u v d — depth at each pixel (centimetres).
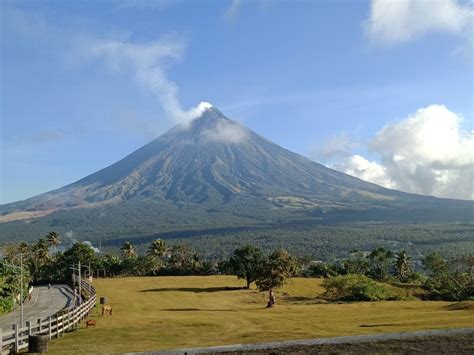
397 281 14750
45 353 3062
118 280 13362
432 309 5919
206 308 7975
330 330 3897
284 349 2472
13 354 3014
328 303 8656
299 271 15300
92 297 6931
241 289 11094
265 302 9212
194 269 16388
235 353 2425
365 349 2427
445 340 2575
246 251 11175
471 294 9738
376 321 4519
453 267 14300
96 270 15825
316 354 2356
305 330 3969
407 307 6612
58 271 15538
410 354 2303
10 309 7681
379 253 15975
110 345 3444
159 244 18925
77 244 15888
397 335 2706
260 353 2409
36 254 16312
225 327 4556
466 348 2388
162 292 10506
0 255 15188
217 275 15125
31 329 3438
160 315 6253
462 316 4462
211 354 2428
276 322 4875
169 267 16900
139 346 3384
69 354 3033
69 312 4428
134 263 16450
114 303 8375
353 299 9275
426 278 15275
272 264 8481
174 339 3772
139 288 11331
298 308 7362
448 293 9856
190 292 10562
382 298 9269
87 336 3956
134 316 5969
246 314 6362
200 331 4266
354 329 3891
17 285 8512
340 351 2398
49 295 10481
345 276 9812
